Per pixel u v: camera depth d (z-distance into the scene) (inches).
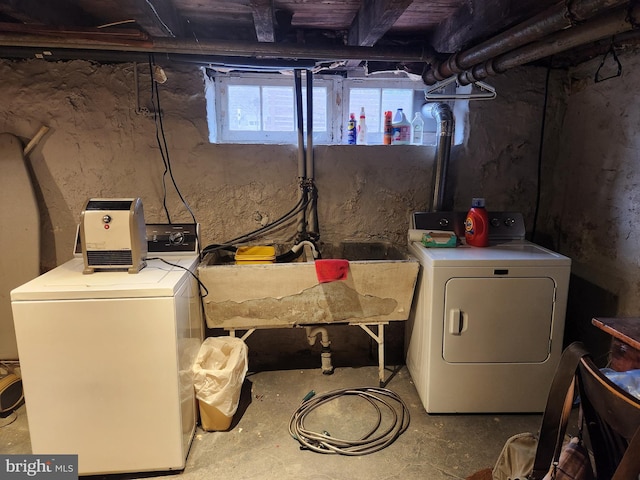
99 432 64.6
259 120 110.0
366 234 103.5
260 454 71.7
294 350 105.7
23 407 84.5
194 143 95.3
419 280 85.4
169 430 65.6
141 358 63.1
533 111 99.0
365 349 106.2
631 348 58.9
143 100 92.4
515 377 80.4
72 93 90.2
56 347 61.6
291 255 96.3
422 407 84.6
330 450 72.2
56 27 68.1
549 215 104.7
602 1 46.3
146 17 65.9
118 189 94.7
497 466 60.8
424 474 67.3
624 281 82.1
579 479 44.1
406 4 58.7
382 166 100.7
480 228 87.4
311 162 97.8
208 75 99.8
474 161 100.3
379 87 111.3
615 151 84.1
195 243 84.0
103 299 61.1
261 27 71.9
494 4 67.3
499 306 77.7
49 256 95.0
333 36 93.1
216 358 81.7
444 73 88.4
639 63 77.9
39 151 91.1
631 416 35.6
